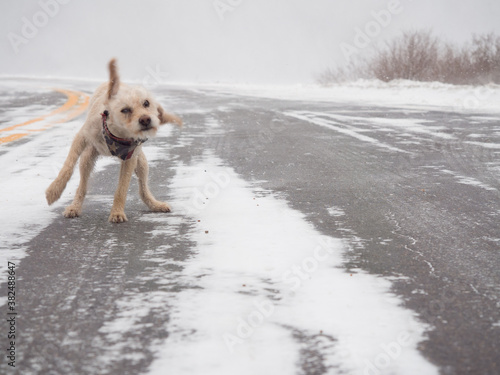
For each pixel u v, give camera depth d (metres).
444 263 3.79
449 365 2.47
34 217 5.15
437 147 8.79
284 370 2.44
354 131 10.74
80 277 3.59
